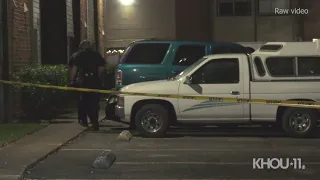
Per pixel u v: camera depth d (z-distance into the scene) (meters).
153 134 11.05
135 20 27.67
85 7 22.19
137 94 10.74
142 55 12.69
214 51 12.89
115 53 27.56
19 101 13.47
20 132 11.18
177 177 7.52
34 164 8.30
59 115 14.63
